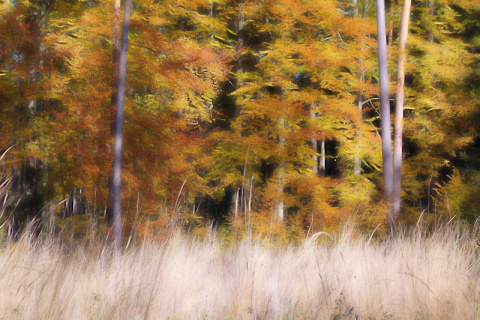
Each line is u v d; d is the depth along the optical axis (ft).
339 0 66.74
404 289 12.77
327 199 49.21
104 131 39.14
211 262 15.21
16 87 39.37
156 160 40.78
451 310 11.73
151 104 48.57
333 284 12.98
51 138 41.81
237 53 61.72
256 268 13.70
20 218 39.99
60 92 42.50
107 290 11.62
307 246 15.40
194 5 50.34
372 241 20.77
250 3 59.77
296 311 11.66
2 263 11.23
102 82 40.16
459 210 46.21
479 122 58.29
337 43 57.98
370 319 11.42
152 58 43.45
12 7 41.09
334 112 54.80
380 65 49.19
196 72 51.67
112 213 34.42
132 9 47.57
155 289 11.75
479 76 56.85
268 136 56.80
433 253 14.37
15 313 9.89
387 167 48.62
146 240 14.47
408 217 39.78
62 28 48.88
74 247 13.67
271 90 67.72
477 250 15.33
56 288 10.66
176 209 15.47
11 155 39.14
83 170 39.14
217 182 63.41
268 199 45.50
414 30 66.80
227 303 12.33
